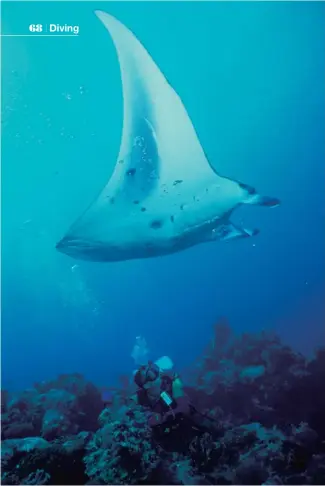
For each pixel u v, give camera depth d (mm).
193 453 3102
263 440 3205
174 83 5715
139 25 5500
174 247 5547
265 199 4750
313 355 4805
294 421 3633
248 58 5652
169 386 3064
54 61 5508
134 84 4551
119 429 3158
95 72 5570
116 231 5238
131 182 4910
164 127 4668
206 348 6074
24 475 3080
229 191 4863
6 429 3943
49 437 3740
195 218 5105
